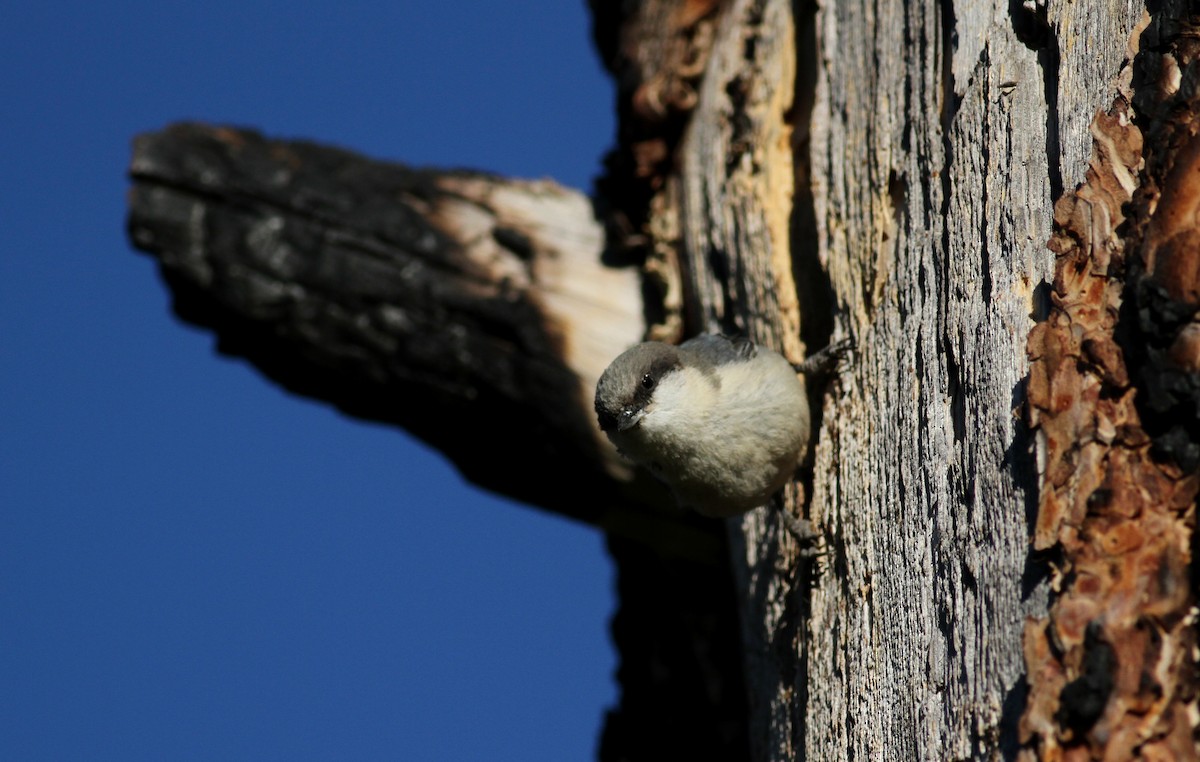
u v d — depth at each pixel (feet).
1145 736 16.89
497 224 45.21
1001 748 19.62
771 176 37.68
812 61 37.45
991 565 21.27
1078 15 24.11
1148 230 19.89
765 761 33.86
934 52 29.30
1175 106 20.61
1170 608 17.46
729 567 45.34
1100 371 19.84
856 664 26.53
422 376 44.37
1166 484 18.39
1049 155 23.85
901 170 29.96
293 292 44.04
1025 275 23.17
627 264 45.09
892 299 29.07
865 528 27.73
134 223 44.14
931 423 25.17
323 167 45.44
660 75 44.55
